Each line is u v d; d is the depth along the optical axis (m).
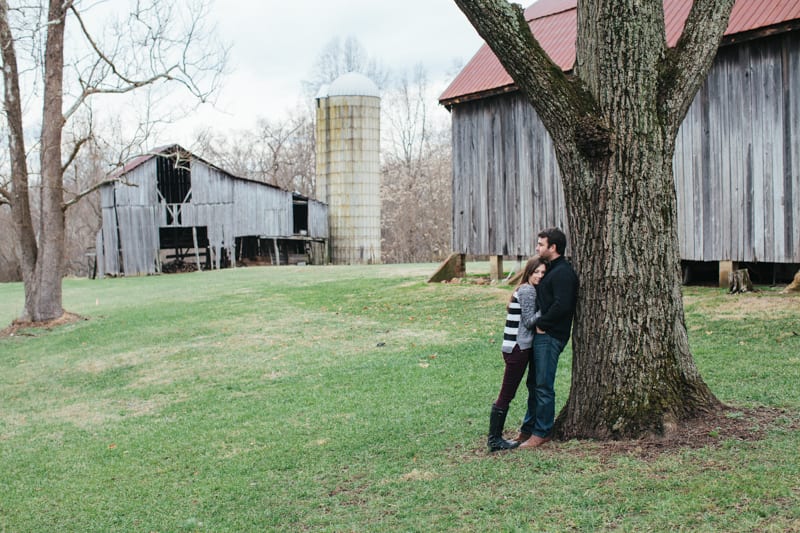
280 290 22.92
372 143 49.44
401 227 65.06
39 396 12.05
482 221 19.45
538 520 4.99
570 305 6.35
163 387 11.66
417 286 20.22
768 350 9.56
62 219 20.33
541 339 6.49
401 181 68.69
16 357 15.88
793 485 4.98
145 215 40.91
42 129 20.19
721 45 14.49
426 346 12.58
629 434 6.11
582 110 6.18
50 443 9.07
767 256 14.04
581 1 6.37
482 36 6.44
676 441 5.91
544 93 6.28
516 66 6.32
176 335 16.19
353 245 49.31
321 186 50.06
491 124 19.05
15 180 19.88
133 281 34.38
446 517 5.29
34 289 19.95
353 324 15.64
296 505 6.07
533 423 6.80
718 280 16.38
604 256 6.21
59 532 6.21
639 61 6.10
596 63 6.21
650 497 5.09
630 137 6.10
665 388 6.18
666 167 6.20
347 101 48.88
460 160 19.91
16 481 7.66
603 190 6.18
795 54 13.61
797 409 6.78
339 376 11.02
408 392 9.58
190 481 7.12
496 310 15.28
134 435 9.03
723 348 9.95
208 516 6.14
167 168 41.84
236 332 15.88
